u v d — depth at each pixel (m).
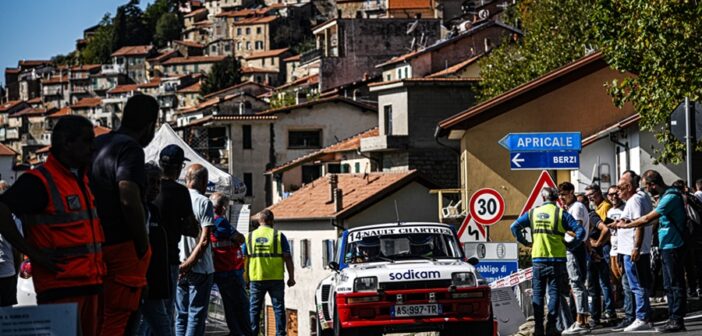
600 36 30.44
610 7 30.12
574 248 20.00
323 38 134.50
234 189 32.44
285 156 93.06
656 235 23.27
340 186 61.72
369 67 123.62
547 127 44.03
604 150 43.12
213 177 32.09
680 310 18.16
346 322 19.05
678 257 18.09
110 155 10.98
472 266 19.66
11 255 15.80
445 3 169.50
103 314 11.12
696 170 40.44
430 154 64.12
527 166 23.19
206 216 15.66
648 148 40.19
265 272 21.80
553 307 19.25
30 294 19.22
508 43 68.50
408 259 20.27
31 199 10.01
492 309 19.52
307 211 60.28
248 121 93.25
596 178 42.94
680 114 21.20
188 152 32.34
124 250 11.16
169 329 12.85
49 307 9.34
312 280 60.09
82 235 10.23
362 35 123.81
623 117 43.94
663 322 20.59
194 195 15.73
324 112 92.94
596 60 43.84
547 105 44.09
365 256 20.38
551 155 23.20
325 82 122.75
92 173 11.05
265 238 21.81
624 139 41.91
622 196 19.20
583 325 19.92
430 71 94.88
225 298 18.41
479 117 44.34
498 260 22.77
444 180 64.06
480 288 19.11
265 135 93.19
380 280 19.02
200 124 95.62
